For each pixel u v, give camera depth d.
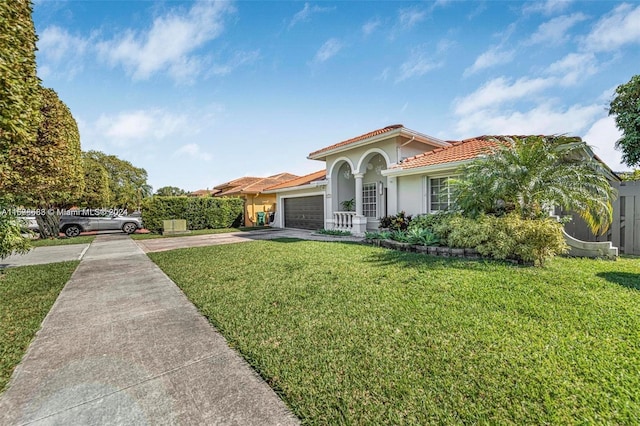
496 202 8.80
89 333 4.14
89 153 39.22
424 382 2.76
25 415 2.50
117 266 8.97
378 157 16.78
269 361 3.23
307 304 4.95
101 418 2.45
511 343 3.38
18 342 3.85
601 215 7.46
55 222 19.16
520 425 2.21
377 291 5.45
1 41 4.73
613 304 4.38
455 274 6.28
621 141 12.91
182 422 2.39
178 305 5.29
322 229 18.73
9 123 5.09
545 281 5.55
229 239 16.22
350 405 2.50
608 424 2.18
